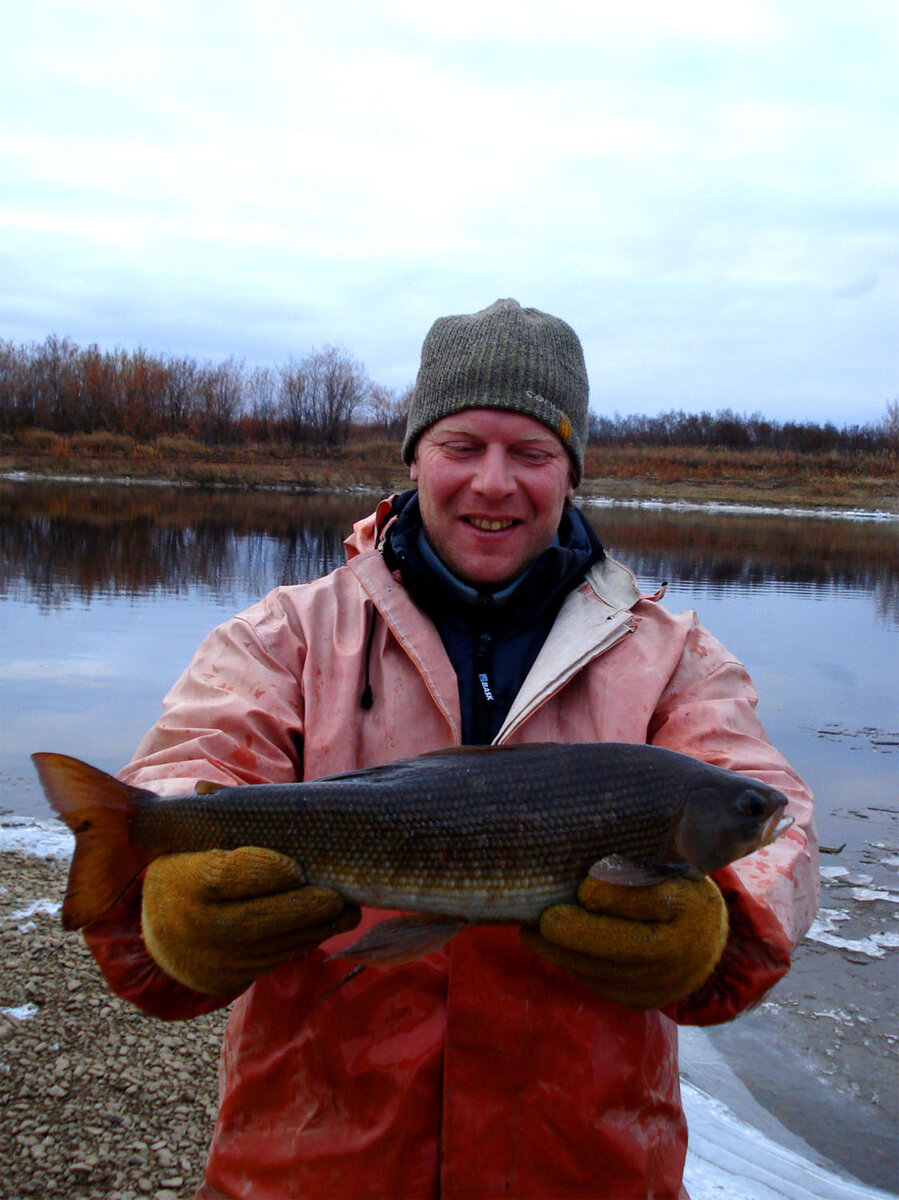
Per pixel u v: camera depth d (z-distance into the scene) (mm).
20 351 61000
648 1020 2199
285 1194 2125
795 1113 4781
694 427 72812
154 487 49375
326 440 62500
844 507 52156
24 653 12602
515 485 2525
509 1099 2105
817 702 11750
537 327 2674
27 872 6508
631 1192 2102
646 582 21938
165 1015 2195
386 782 2193
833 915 6676
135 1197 3809
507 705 2500
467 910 2137
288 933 2004
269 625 2539
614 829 2141
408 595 2510
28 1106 4258
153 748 2463
